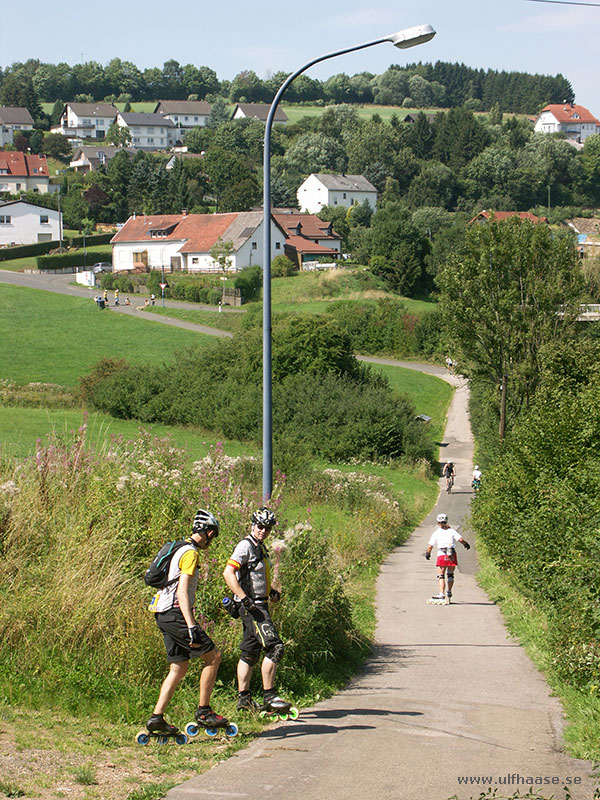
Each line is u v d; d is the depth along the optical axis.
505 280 43.03
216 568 9.58
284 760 6.50
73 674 7.82
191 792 5.68
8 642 8.05
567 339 42.16
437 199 166.75
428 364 81.62
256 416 47.06
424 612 15.49
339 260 110.88
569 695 9.05
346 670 10.55
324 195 154.12
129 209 145.25
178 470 12.27
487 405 45.94
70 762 6.14
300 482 30.25
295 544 10.94
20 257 116.38
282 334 57.38
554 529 14.01
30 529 9.84
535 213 164.25
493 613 15.37
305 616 10.02
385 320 85.62
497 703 8.91
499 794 5.71
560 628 10.34
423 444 49.66
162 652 8.25
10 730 6.64
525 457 19.73
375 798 5.60
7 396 50.72
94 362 64.06
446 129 185.88
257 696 8.63
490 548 21.91
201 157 181.38
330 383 53.09
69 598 8.54
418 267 98.56
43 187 154.25
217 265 101.50
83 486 11.37
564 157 178.00
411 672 10.62
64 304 83.50
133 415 50.66
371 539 24.03
